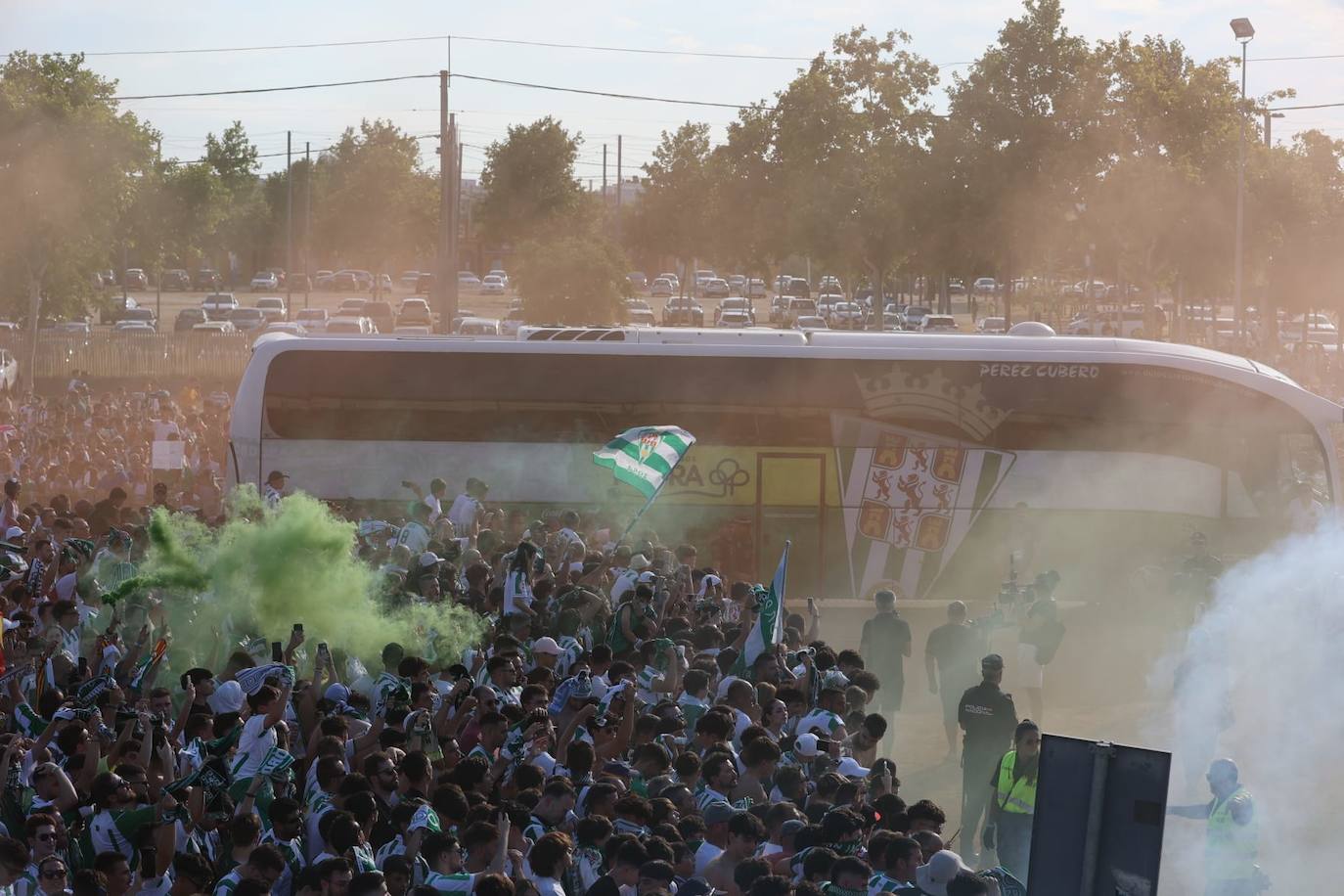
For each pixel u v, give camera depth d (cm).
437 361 6019
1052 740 1864
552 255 14112
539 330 6141
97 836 2141
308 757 2491
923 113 12725
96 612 3684
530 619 3606
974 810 3206
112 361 13438
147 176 13200
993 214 11731
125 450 7181
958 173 11844
